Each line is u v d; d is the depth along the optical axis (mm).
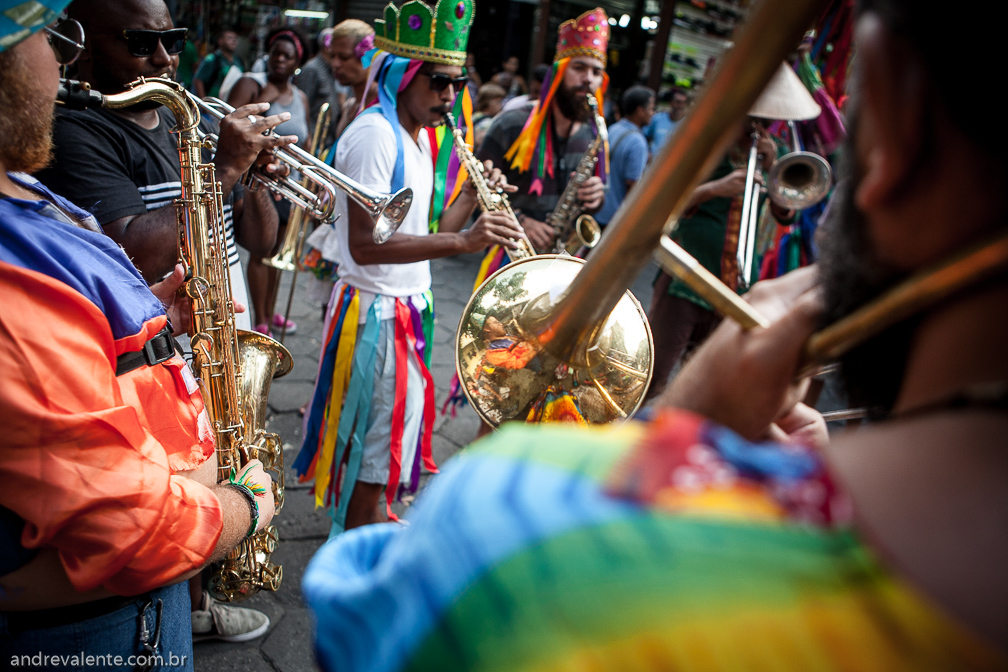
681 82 9094
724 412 471
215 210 1598
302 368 3775
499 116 3268
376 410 2189
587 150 3217
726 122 370
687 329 2971
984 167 289
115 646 972
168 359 1052
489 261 2904
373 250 2055
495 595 304
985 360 289
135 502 838
